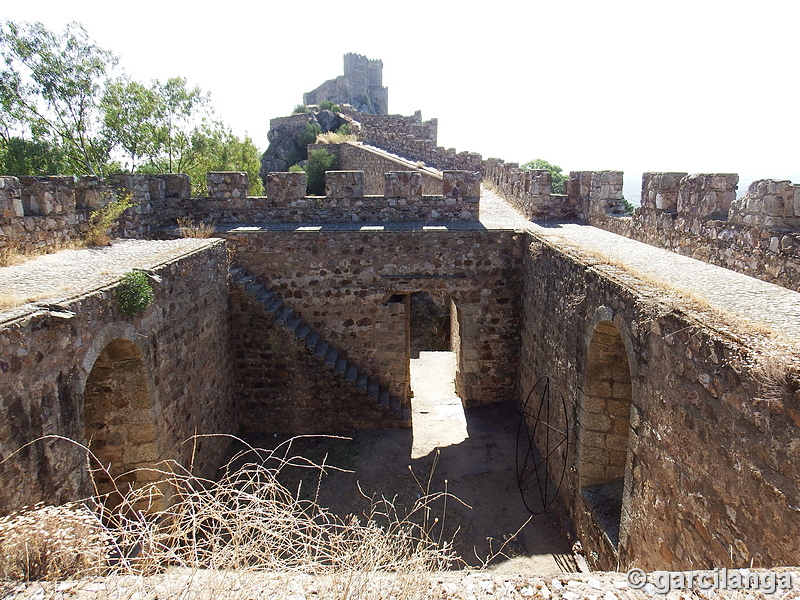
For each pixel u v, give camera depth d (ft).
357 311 39.24
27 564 10.70
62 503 17.20
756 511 12.18
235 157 86.12
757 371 12.10
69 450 17.72
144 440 24.07
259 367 36.94
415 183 41.93
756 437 12.19
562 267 27.81
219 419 33.55
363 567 10.48
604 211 38.91
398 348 39.86
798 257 19.25
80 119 73.72
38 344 16.34
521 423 37.70
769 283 20.49
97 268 23.65
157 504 24.54
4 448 14.80
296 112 125.18
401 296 40.98
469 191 42.34
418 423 38.88
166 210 41.39
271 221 42.11
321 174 92.12
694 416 14.79
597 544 22.33
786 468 11.26
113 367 22.91
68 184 30.12
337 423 37.70
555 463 29.04
